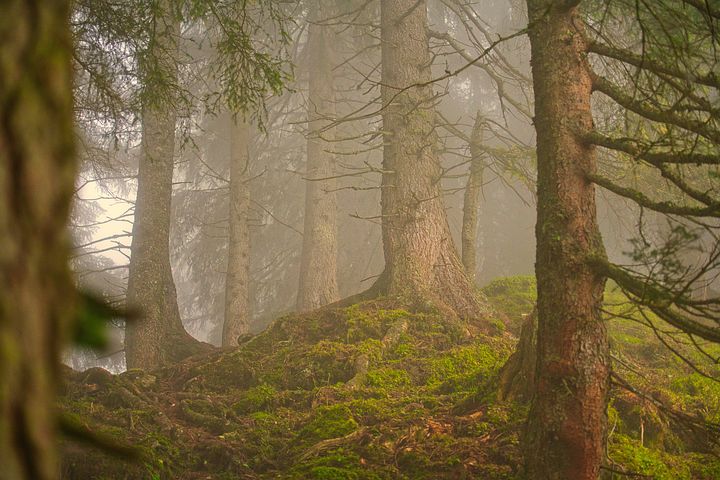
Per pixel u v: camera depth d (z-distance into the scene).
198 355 12.70
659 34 6.70
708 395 8.89
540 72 5.93
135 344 13.95
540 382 5.63
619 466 6.24
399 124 13.25
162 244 14.70
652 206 5.08
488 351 10.63
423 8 13.84
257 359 11.23
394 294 12.55
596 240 5.65
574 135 5.74
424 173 13.14
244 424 8.79
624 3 6.63
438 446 7.05
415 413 8.12
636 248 4.64
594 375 5.50
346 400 9.38
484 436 7.11
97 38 8.60
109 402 9.11
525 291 14.31
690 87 5.30
